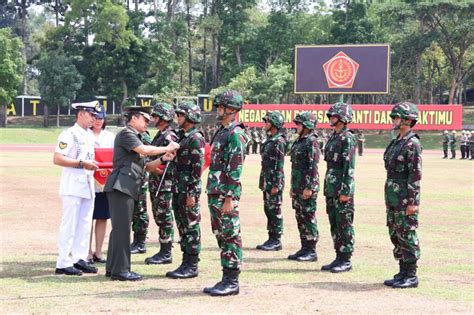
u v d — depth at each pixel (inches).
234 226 290.8
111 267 321.7
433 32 2608.3
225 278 293.7
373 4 2974.9
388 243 437.1
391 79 2805.1
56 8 3171.8
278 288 307.9
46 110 2778.1
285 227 512.4
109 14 2608.3
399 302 283.6
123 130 317.4
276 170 414.3
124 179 316.8
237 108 293.4
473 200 697.0
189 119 335.3
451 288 311.4
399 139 313.7
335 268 346.6
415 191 304.5
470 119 2883.9
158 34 2837.1
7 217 533.0
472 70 2864.2
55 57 2667.3
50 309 265.4
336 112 350.0
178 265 362.0
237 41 2925.7
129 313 260.5
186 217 329.1
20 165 1117.1
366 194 739.4
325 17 3063.5
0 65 2485.2
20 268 344.5
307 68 2009.1
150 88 2842.0
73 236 337.1
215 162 295.1
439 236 471.5
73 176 335.0
